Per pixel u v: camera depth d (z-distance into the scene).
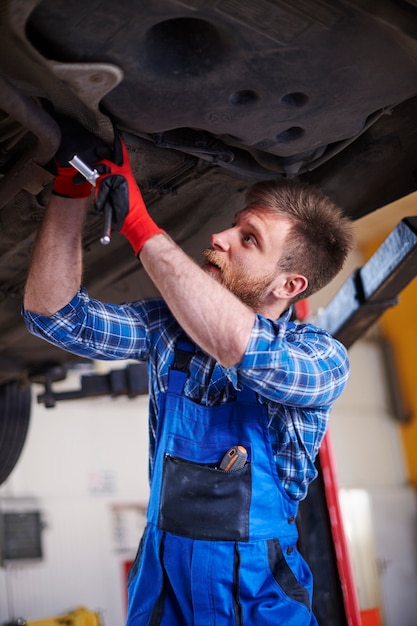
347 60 1.15
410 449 8.84
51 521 7.02
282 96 1.21
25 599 6.64
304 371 1.23
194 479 1.27
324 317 2.37
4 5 0.95
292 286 1.42
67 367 2.68
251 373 1.17
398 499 8.66
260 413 1.32
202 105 1.21
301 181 1.64
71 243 1.33
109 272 1.87
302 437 1.35
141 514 7.52
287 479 1.35
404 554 8.42
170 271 1.16
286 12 1.04
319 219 1.42
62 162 1.23
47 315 1.35
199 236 1.74
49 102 1.22
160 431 1.33
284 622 1.24
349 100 1.25
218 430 1.30
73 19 1.02
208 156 1.37
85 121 1.22
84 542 7.11
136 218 1.20
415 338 8.84
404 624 8.09
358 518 7.63
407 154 1.58
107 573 7.12
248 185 1.57
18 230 1.62
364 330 2.33
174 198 1.58
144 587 1.29
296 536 1.35
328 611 2.35
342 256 1.48
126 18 1.02
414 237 1.91
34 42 1.05
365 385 8.93
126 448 7.71
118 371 2.76
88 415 7.60
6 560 6.64
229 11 1.03
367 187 1.68
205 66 1.14
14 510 6.87
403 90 1.25
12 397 2.87
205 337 1.16
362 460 8.57
